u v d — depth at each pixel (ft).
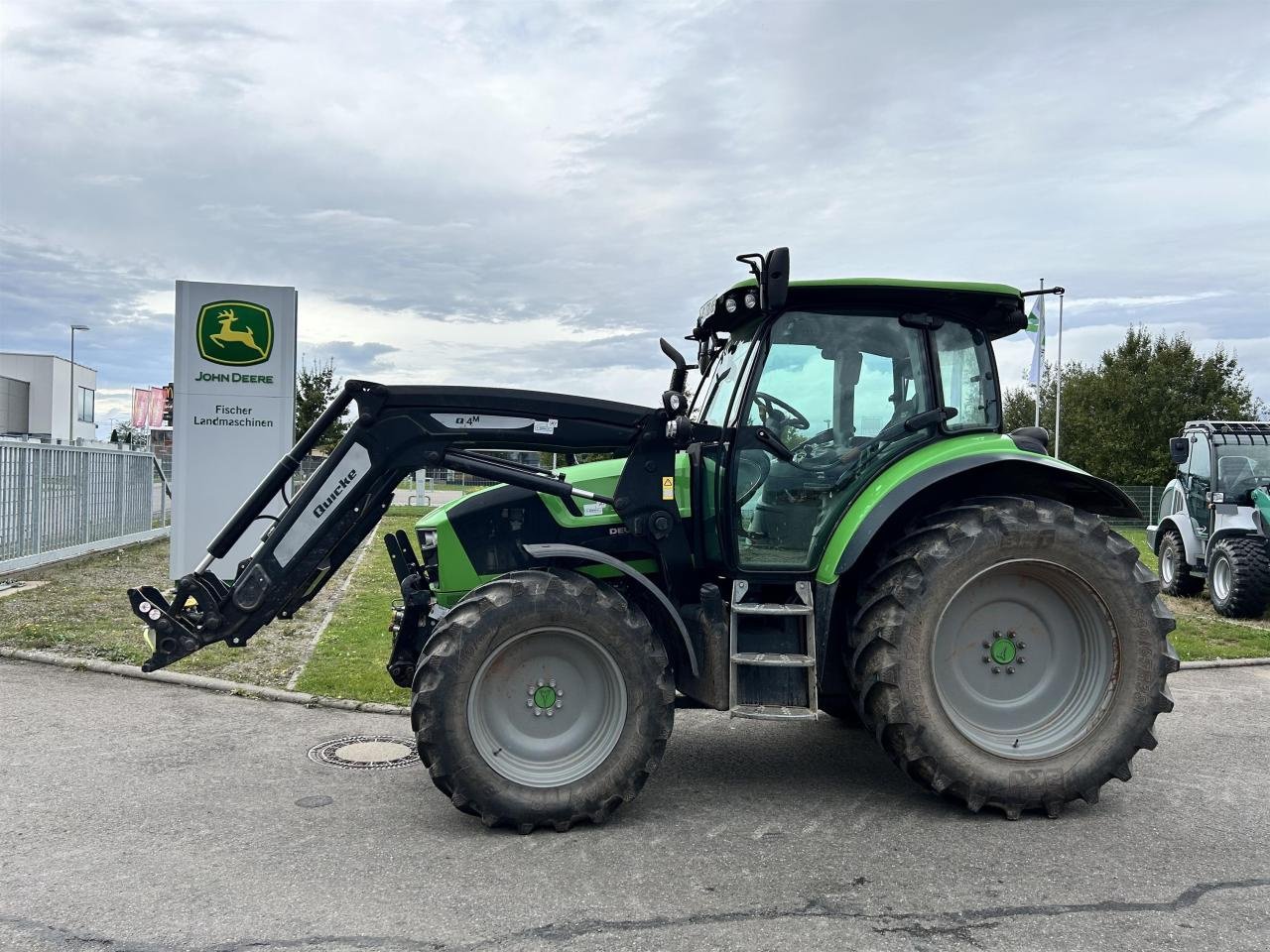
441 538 15.53
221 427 33.55
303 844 12.85
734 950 9.95
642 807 14.53
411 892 11.31
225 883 11.55
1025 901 11.16
